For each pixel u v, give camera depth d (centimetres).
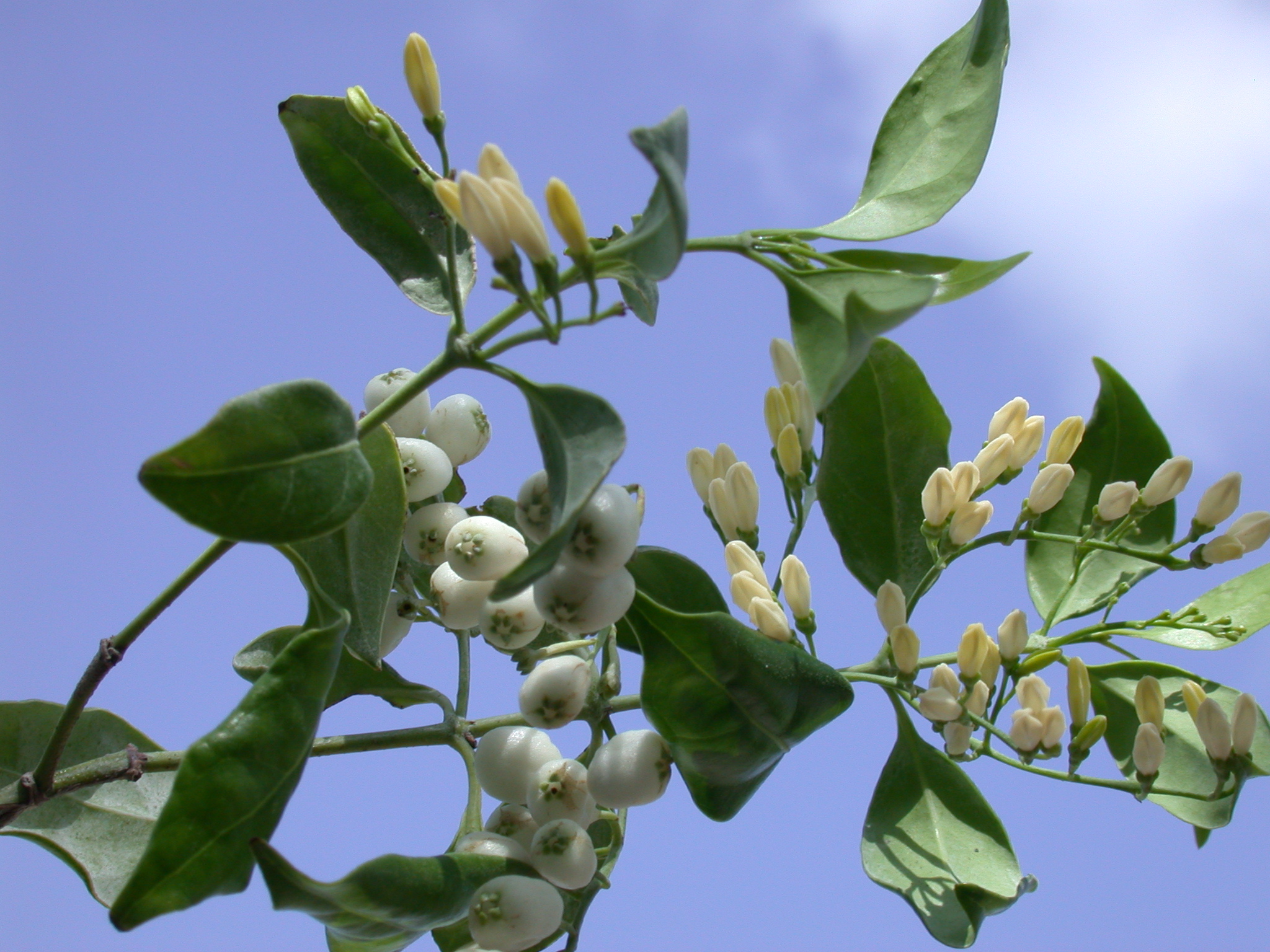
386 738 25
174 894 22
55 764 24
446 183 23
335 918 23
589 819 25
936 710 25
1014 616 25
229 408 22
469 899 24
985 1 26
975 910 25
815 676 24
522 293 22
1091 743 25
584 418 22
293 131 25
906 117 26
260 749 23
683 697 24
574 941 25
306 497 22
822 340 23
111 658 24
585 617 23
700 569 25
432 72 24
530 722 24
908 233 25
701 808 24
